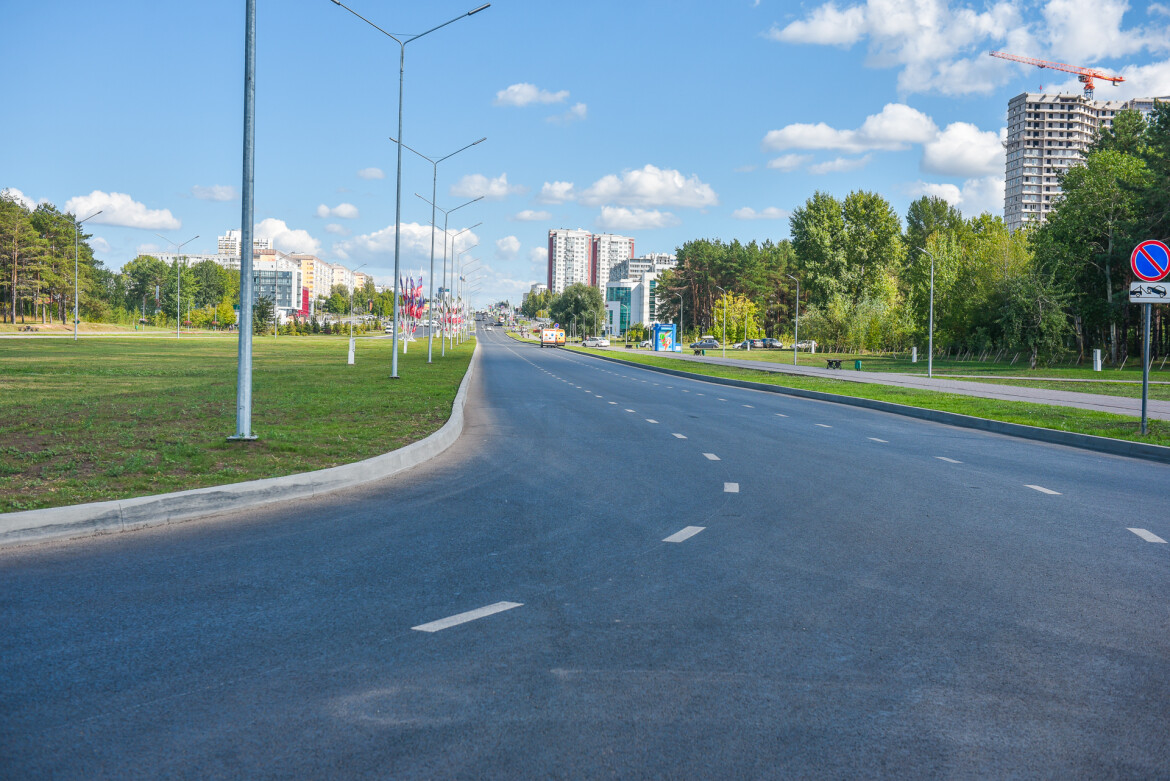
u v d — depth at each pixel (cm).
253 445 1212
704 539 757
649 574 636
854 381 3903
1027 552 724
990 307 7150
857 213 9556
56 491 842
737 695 413
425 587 593
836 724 383
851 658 467
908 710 399
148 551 681
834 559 691
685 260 15825
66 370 3259
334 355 5659
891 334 9538
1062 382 3903
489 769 337
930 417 2228
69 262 11525
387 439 1340
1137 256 1639
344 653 462
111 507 754
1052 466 1313
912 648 484
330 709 391
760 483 1076
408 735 366
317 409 1852
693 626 517
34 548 684
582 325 19050
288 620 516
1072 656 475
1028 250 7281
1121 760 354
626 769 338
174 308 15400
